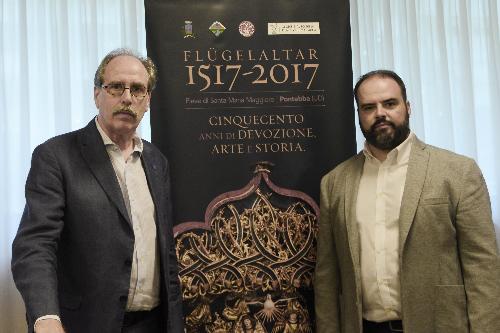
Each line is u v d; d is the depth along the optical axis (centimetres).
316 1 238
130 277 169
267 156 233
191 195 228
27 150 252
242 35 235
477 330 177
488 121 281
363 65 275
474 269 183
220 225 228
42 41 259
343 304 201
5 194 247
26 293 146
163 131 229
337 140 236
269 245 230
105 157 175
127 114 175
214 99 232
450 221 186
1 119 250
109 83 175
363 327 197
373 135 197
